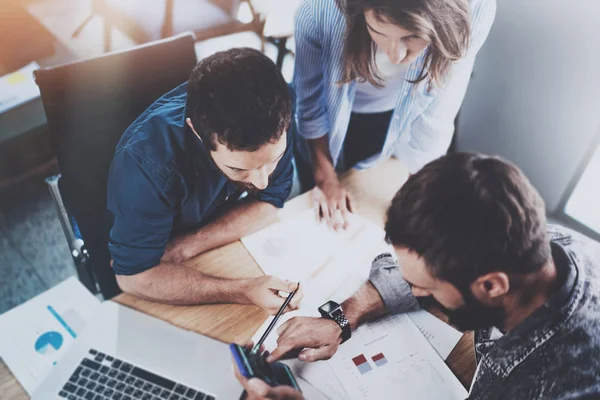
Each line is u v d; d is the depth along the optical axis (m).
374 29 0.99
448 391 0.87
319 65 1.27
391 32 0.96
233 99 0.78
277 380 0.85
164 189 1.01
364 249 1.08
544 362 0.75
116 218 1.04
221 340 0.95
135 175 0.99
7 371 0.94
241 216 1.15
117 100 1.12
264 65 0.80
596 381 0.70
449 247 0.71
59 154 1.12
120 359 0.92
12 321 1.03
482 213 0.68
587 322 0.73
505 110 1.78
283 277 1.03
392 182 1.24
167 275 1.03
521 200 0.68
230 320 0.97
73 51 2.55
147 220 1.01
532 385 0.76
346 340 0.93
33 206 2.00
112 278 1.35
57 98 1.06
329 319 0.96
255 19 2.43
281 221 1.15
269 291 0.99
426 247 0.72
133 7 2.16
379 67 1.21
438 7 0.94
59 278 1.81
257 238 1.11
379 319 0.96
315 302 0.99
